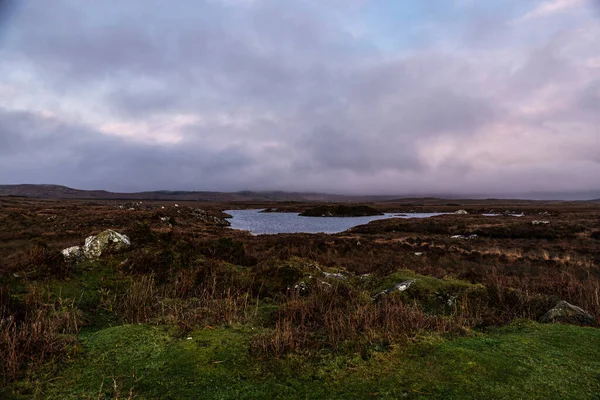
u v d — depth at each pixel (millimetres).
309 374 4332
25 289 7387
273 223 69312
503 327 6160
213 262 10773
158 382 4102
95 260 9898
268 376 4285
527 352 4805
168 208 61500
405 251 24500
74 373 4250
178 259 10320
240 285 9398
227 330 5824
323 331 5887
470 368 4340
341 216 95625
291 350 4984
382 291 8906
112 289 8359
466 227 41125
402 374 4273
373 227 48344
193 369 4410
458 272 14539
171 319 6137
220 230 43125
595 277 14594
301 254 18547
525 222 43406
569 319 6539
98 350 4871
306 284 9242
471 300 7758
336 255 22281
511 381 4039
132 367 4430
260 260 13180
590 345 4996
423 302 7941
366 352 4941
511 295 7797
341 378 4242
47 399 3713
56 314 6086
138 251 10477
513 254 21953
